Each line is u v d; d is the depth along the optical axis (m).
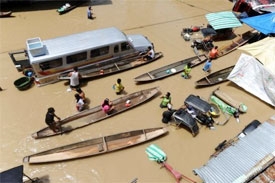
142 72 21.09
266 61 18.91
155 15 29.42
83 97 17.58
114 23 27.42
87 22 27.20
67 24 26.61
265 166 12.38
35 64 17.88
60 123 16.33
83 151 15.00
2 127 16.25
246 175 12.05
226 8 32.28
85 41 19.55
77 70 19.12
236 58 23.55
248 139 13.73
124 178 14.27
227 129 17.12
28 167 14.34
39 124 16.66
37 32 25.02
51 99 18.33
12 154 14.92
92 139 15.45
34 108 17.61
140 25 27.41
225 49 24.31
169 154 15.49
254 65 18.98
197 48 24.16
